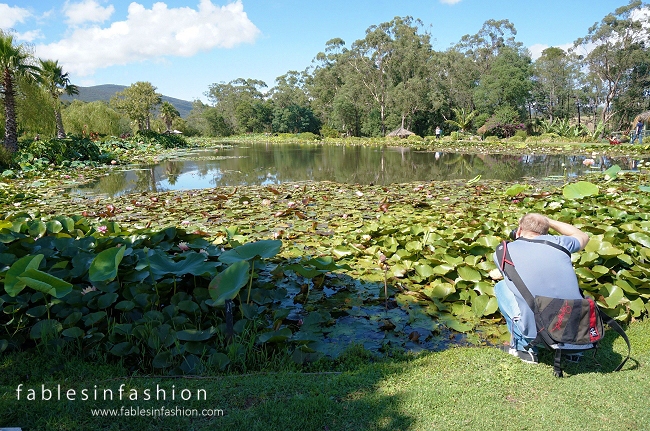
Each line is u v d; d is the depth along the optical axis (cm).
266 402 220
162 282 333
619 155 1870
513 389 233
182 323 293
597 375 244
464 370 254
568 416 209
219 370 258
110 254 307
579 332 238
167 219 650
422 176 1320
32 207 777
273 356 272
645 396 223
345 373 252
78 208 762
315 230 568
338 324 330
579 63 4762
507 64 4272
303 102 7244
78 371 252
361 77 5016
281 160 2002
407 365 262
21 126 2184
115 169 1598
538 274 253
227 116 8181
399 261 428
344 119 5431
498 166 1566
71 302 303
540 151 2266
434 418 208
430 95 4472
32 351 278
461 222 557
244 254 311
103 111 3841
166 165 1770
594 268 357
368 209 706
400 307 356
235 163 1859
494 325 324
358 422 205
